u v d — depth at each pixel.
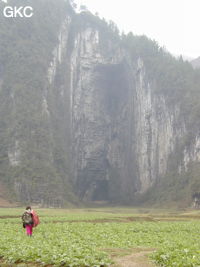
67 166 159.00
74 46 187.75
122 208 143.62
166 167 161.75
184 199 138.50
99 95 186.38
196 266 15.52
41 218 52.38
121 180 178.88
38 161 141.62
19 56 165.75
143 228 37.62
